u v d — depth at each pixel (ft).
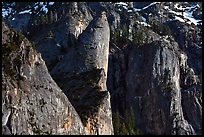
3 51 397.80
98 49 604.90
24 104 367.45
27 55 410.31
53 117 389.60
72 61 588.91
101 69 557.33
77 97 500.74
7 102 352.90
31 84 391.45
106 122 474.90
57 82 552.41
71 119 412.77
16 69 390.21
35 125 366.02
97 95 496.64
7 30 424.05
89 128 453.99
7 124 343.46
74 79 547.49
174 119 608.60
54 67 601.21
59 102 404.98
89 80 533.96
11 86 366.22
